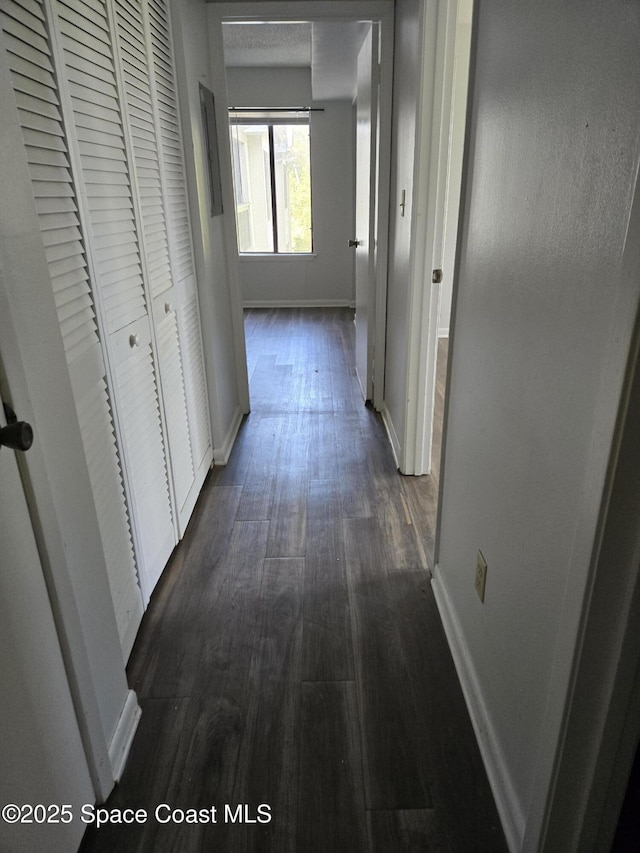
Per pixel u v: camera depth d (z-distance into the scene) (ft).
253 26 13.24
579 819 3.03
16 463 2.95
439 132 6.98
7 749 2.82
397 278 9.00
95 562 3.96
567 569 2.93
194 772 4.25
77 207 4.18
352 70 13.76
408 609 5.90
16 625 2.93
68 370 3.74
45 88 3.73
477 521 4.62
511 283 3.70
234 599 6.07
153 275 6.06
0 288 2.79
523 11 3.37
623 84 2.29
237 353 10.64
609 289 2.45
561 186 2.91
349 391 12.36
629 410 2.22
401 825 3.89
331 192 19.49
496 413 4.07
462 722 4.63
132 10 5.48
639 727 2.73
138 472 5.55
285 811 3.99
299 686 4.98
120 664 4.43
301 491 8.25
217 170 9.11
